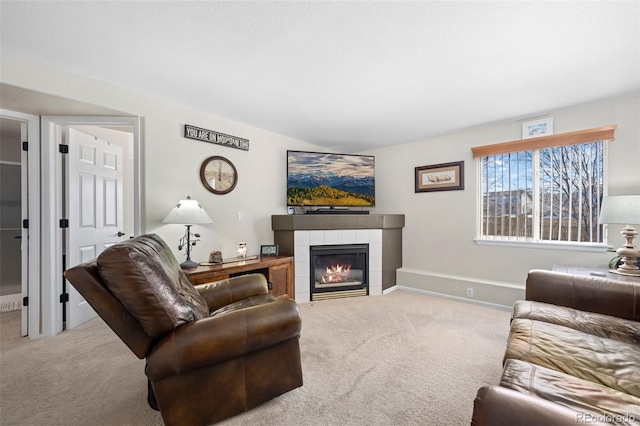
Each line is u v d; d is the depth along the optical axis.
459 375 1.81
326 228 3.55
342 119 3.20
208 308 1.93
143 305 1.22
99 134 3.09
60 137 2.57
